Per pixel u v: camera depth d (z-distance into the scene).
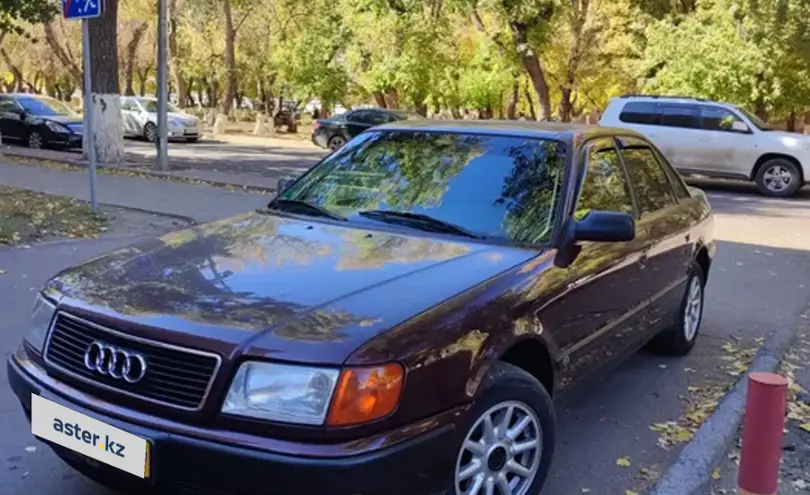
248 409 2.63
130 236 9.31
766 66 21.77
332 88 34.22
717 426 4.39
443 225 3.87
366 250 3.53
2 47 46.56
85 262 3.65
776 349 5.92
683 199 5.64
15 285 6.87
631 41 28.30
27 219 9.59
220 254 3.50
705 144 17.22
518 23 24.14
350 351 2.66
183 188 13.87
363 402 2.62
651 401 4.93
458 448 2.90
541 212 3.88
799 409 4.84
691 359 5.75
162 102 16.38
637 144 5.15
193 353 2.71
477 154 4.26
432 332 2.85
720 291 7.95
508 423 3.19
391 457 2.63
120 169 16.22
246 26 38.16
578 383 3.95
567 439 4.35
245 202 12.43
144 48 43.16
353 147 4.67
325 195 4.32
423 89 32.25
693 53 22.80
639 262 4.48
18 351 3.37
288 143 29.97
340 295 3.01
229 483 2.62
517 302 3.26
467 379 2.94
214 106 44.97
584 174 4.13
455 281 3.22
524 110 38.50
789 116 26.05
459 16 28.92
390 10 28.98
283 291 3.04
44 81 59.16
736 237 11.34
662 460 4.13
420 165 4.30
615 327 4.25
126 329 2.85
